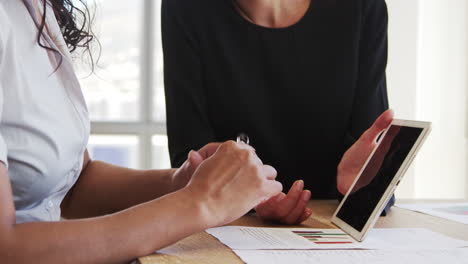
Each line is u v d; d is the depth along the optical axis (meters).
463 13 3.51
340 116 1.47
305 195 0.98
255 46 1.46
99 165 1.15
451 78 3.54
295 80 1.46
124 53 3.87
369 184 0.92
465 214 1.12
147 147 3.88
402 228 0.95
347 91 1.47
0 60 0.75
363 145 1.08
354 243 0.81
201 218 0.71
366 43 1.49
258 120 1.45
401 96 3.62
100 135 3.86
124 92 3.88
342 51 1.46
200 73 1.45
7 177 0.65
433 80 3.58
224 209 0.73
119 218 0.68
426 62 3.59
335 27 1.47
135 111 3.90
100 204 1.09
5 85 0.76
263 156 1.47
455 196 3.51
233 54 1.45
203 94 1.45
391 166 0.87
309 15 1.47
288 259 0.70
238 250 0.74
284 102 1.47
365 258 0.71
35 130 0.79
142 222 0.68
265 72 1.46
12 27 0.80
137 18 3.86
